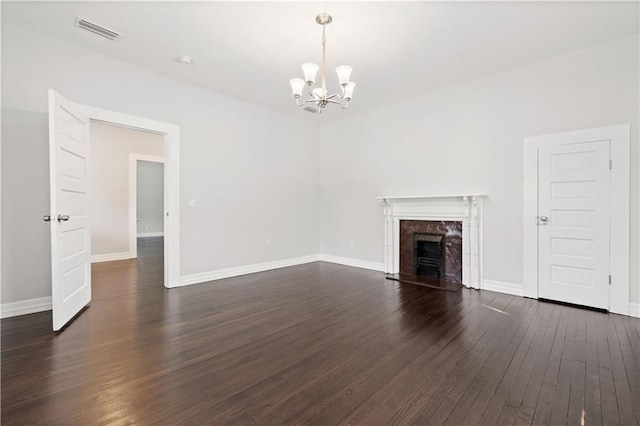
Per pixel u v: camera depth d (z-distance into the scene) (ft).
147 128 12.12
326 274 15.61
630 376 6.08
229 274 14.98
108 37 9.82
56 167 8.21
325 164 19.49
